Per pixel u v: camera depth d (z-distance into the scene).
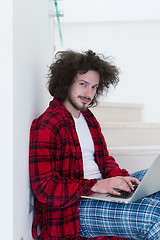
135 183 1.52
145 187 1.29
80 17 4.07
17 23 1.26
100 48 4.12
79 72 1.54
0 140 1.21
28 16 1.45
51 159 1.41
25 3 1.39
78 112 1.68
